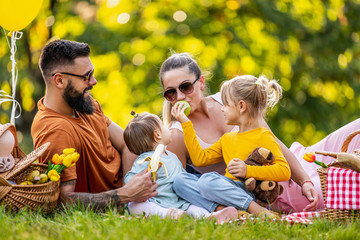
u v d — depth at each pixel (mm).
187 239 4926
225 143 6895
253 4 20797
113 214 6008
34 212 5984
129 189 6336
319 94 21703
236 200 6277
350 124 7738
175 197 6633
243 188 6484
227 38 20422
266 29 20641
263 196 6375
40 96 18734
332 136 7809
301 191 7184
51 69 6750
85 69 6797
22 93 18781
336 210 6023
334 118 21453
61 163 6270
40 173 6289
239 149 6695
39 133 6598
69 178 6465
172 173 6727
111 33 20219
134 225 5359
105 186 7105
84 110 6938
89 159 6902
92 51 20000
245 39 20453
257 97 6715
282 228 5559
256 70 19984
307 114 20875
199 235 5086
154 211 6312
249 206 6254
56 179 6148
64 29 19828
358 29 21656
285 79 21094
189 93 7316
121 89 20578
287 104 21000
